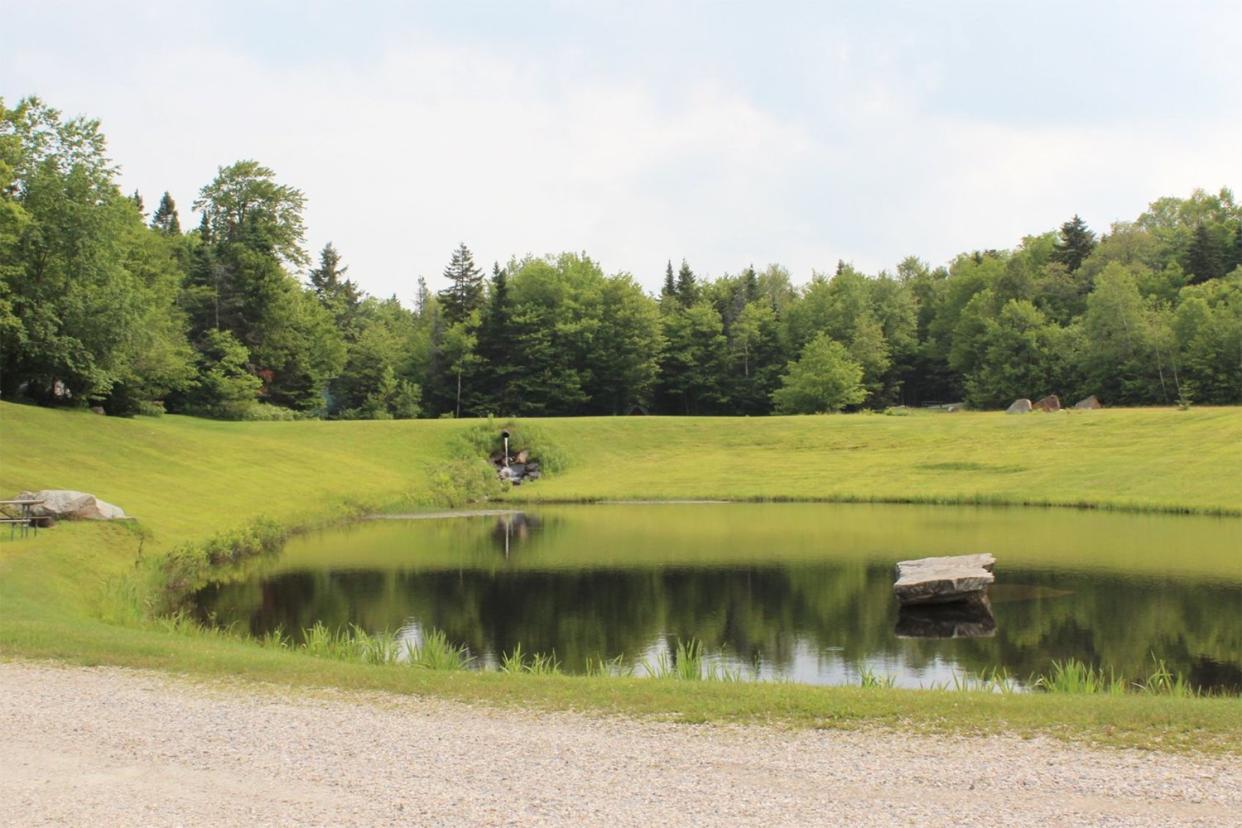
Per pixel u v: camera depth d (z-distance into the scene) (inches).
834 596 969.5
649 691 475.8
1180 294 3905.0
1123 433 2272.4
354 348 3981.3
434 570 1144.8
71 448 1620.3
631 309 4128.9
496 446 2396.7
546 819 305.3
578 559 1215.6
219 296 2999.5
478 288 4325.8
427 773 349.7
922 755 370.6
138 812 311.7
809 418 2807.6
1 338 1857.8
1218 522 1424.7
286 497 1660.9
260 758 368.2
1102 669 690.8
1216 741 386.6
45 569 874.1
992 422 2573.8
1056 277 4411.9
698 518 1647.4
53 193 1893.5
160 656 551.8
